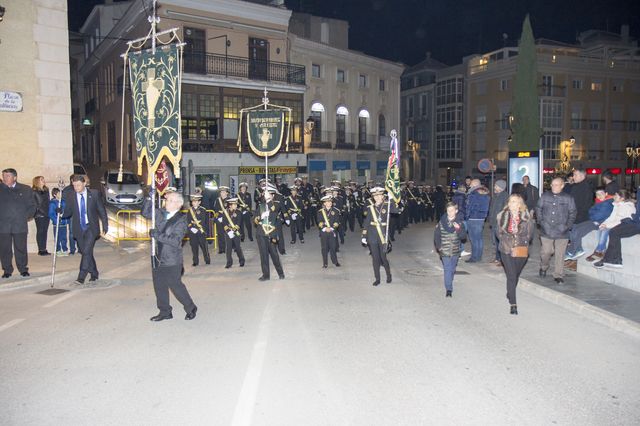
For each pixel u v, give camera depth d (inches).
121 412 209.3
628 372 250.2
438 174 2431.1
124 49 1406.3
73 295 412.5
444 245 402.6
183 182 1226.0
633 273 405.1
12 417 205.9
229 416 205.3
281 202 641.0
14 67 601.3
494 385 234.8
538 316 347.6
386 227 449.1
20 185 462.3
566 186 522.3
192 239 557.6
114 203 1067.9
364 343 290.4
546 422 201.5
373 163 1862.7
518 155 767.7
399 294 413.7
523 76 1411.2
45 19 615.2
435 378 242.2
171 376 244.7
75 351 278.8
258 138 887.7
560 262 430.0
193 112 1261.1
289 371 249.9
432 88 2444.6
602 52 2287.2
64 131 633.0
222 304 381.1
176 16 1221.1
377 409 211.3
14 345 288.8
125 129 1401.3
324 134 1679.4
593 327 322.0
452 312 357.4
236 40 1327.5
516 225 351.3
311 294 414.6
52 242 611.5
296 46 1555.1
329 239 545.0
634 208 435.5
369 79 1856.5
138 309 367.2
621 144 2261.3
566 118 2160.4
